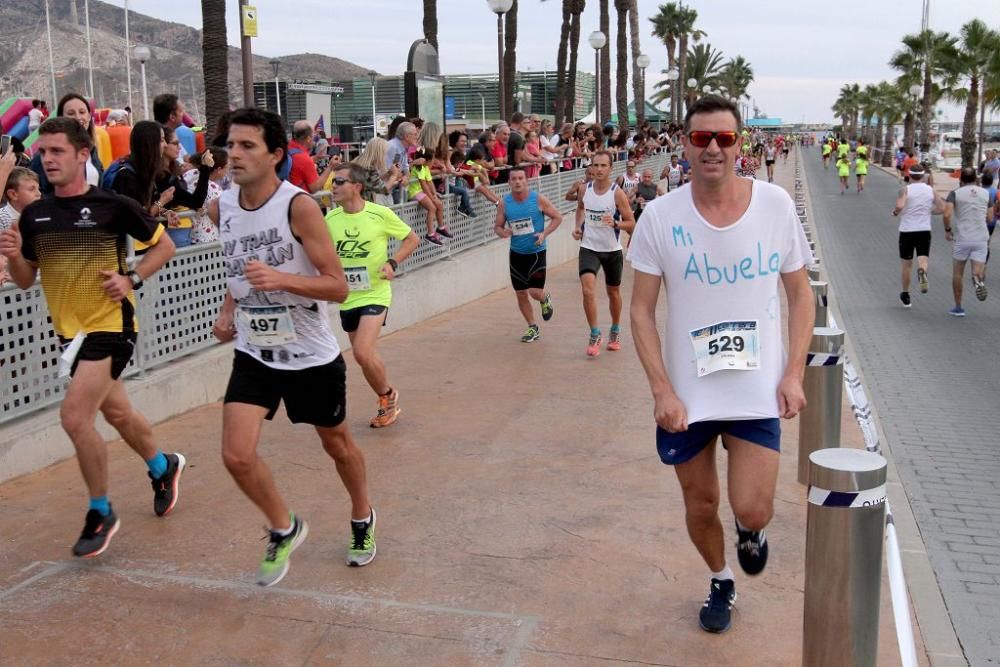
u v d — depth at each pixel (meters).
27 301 5.52
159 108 7.11
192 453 5.91
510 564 4.34
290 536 3.80
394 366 8.57
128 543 4.54
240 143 3.52
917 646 3.76
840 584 2.92
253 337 3.74
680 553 4.47
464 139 14.51
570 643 3.63
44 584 4.09
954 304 12.86
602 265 8.95
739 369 3.25
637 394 7.54
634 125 50.81
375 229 6.37
